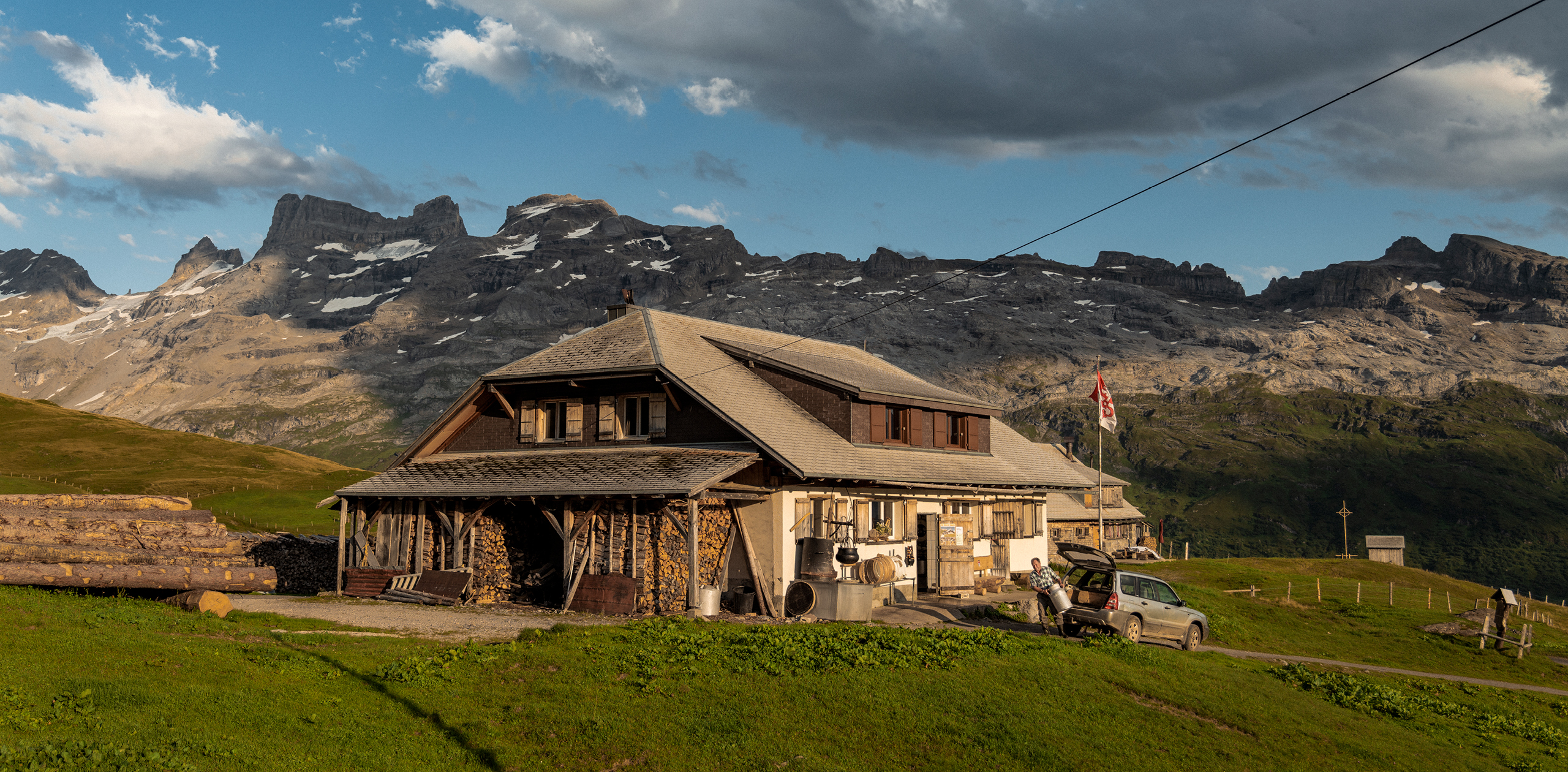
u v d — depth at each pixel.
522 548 30.67
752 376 34.22
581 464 29.97
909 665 16.22
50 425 147.62
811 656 16.34
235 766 10.33
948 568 33.31
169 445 143.38
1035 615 28.08
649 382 31.38
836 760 12.48
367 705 13.34
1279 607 40.97
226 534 24.03
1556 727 22.11
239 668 13.99
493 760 11.83
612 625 20.17
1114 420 49.84
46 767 9.30
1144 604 24.92
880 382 35.78
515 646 16.70
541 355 34.78
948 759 12.77
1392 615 41.66
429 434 34.12
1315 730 16.50
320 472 139.88
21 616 15.28
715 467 26.56
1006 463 40.38
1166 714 15.73
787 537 27.34
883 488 31.14
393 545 31.39
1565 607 64.50
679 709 13.62
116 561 21.77
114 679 12.44
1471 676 31.42
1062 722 14.41
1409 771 15.56
